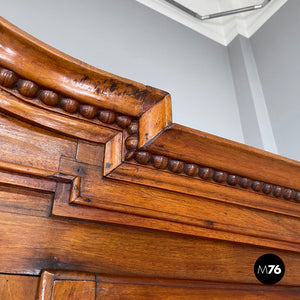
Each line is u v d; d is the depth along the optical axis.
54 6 1.11
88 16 1.18
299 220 0.81
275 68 1.39
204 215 0.64
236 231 0.66
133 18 1.32
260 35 1.54
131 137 0.57
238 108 1.42
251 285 0.65
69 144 0.54
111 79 0.52
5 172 0.47
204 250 0.63
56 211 0.49
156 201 0.59
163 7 1.48
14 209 0.47
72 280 0.45
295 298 0.71
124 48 1.20
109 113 0.55
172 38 1.41
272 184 0.74
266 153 0.68
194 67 1.39
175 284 0.55
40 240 0.47
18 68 0.47
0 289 0.42
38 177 0.49
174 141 0.57
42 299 0.42
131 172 0.57
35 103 0.50
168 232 0.58
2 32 0.45
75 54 1.05
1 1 1.00
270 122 1.32
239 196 0.70
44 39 1.01
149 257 0.56
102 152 0.57
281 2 1.50
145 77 1.18
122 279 0.50
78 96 0.52
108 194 0.54
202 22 1.61
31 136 0.51
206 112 1.28
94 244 0.51
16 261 0.44
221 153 0.63
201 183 0.65
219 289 0.60
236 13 1.54
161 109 0.57
